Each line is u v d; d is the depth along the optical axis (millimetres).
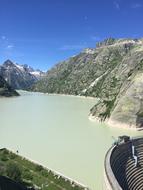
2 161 94375
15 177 76500
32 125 163500
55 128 156750
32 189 71938
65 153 109188
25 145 119375
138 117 160625
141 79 168750
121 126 164000
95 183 80875
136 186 75250
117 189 55344
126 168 79812
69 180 80062
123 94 178125
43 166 91438
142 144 91250
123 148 86000
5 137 132625
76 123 174250
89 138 135125
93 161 100125
